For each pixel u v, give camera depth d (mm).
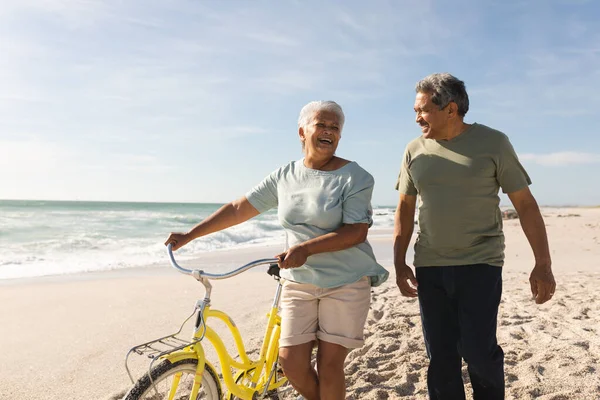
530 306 6250
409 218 3201
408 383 3873
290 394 3658
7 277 9477
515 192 2885
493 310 2801
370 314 6047
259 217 37281
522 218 2902
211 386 2588
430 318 2984
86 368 4398
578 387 3646
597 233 20375
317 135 2775
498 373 2795
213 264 11453
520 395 3594
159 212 44250
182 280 8977
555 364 4129
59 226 24453
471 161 2854
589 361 4152
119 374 4266
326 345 2748
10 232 20922
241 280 8883
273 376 2918
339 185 2775
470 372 2865
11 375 4219
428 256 2965
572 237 18516
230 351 4758
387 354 4496
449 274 2881
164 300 7129
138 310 6492
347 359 4484
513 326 5277
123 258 12992
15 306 6715
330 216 2750
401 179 3203
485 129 2926
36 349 4895
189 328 5676
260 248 16203
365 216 2766
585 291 7184
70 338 5254
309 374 2793
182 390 2486
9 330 5543
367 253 2857
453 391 2947
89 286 8320
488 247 2852
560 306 6188
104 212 39625
